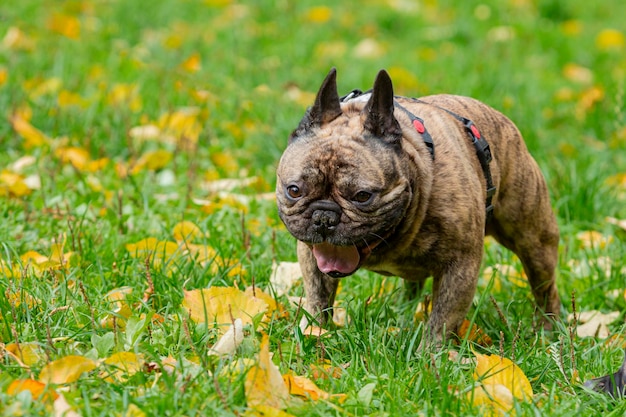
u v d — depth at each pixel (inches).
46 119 515.5
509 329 310.5
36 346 266.7
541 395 261.4
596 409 258.4
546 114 601.0
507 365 266.4
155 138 504.7
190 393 240.1
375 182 267.0
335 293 312.7
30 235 374.9
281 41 751.1
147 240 352.8
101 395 239.8
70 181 431.5
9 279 315.9
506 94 619.8
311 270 303.1
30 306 297.7
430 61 711.7
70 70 607.5
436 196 287.4
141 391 243.0
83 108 534.0
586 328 332.2
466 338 287.7
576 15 895.1
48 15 743.7
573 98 633.0
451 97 335.0
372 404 250.1
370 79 639.1
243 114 547.5
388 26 823.7
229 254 362.9
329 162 268.2
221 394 232.4
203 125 518.6
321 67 674.8
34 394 236.5
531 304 351.6
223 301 296.8
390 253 293.1
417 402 255.0
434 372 258.1
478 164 309.4
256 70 641.0
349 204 268.1
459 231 289.4
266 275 353.7
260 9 834.8
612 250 405.1
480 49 755.4
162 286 324.8
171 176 458.9
